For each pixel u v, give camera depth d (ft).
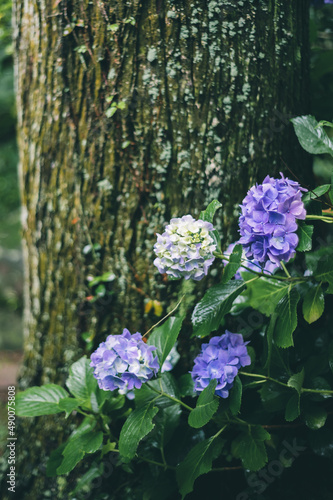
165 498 7.25
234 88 7.48
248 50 7.45
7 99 19.24
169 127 7.54
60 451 7.45
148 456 7.37
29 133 8.20
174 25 7.40
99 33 7.54
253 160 7.60
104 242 7.84
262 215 6.42
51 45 7.79
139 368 6.56
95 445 6.99
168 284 7.71
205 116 7.50
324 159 8.78
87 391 7.34
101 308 7.90
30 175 8.25
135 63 7.50
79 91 7.73
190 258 6.54
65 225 8.03
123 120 7.60
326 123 7.04
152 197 7.66
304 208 6.72
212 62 7.44
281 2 7.53
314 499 7.35
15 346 16.89
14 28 8.25
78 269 7.98
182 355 7.73
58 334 8.18
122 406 7.40
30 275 8.44
